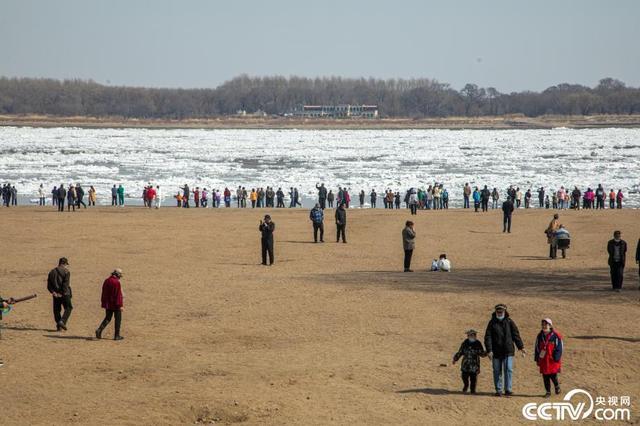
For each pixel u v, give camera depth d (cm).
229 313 6712
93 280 8219
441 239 11812
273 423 4150
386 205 18412
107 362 5275
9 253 10169
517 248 10881
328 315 6619
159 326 6281
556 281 8194
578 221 14125
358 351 5556
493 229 13062
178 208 17162
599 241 11462
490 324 4631
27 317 6594
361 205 19225
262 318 6544
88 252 10306
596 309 6725
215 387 4744
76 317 6600
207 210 16512
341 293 7538
